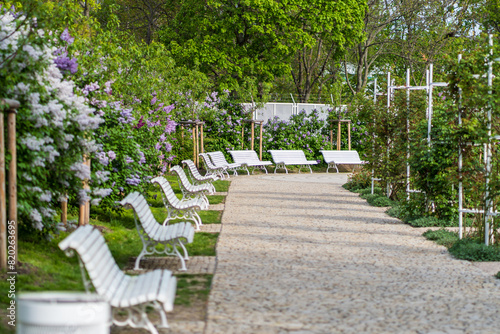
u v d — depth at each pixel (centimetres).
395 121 1515
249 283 673
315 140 2795
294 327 516
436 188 1151
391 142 1542
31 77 710
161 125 1468
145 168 1148
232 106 2686
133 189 1070
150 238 739
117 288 499
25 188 684
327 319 543
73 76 895
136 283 521
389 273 746
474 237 969
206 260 802
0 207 622
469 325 538
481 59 961
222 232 1038
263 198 1603
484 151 987
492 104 923
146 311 561
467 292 660
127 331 505
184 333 495
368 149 1623
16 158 686
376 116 1561
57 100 729
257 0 2728
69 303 370
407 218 1213
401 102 1476
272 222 1173
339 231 1080
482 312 581
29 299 376
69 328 359
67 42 886
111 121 1020
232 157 2619
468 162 1008
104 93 998
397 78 1748
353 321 539
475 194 967
